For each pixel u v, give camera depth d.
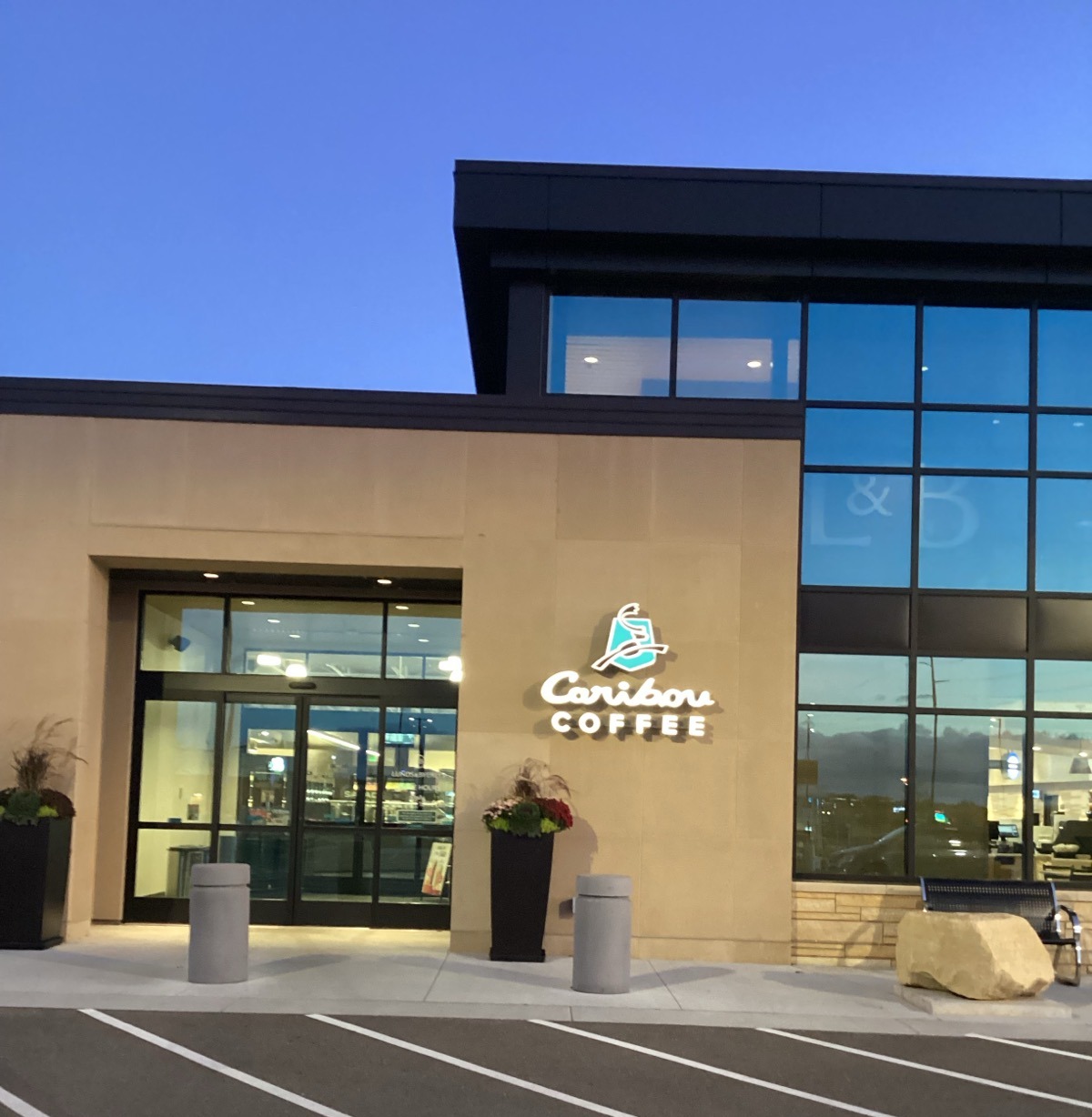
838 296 14.87
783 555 13.77
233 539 13.71
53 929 12.90
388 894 14.95
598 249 14.73
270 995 10.75
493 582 13.71
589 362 14.85
